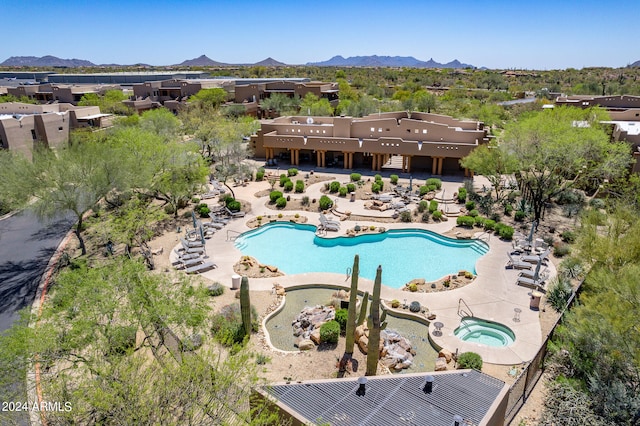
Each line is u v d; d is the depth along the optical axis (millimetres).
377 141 48250
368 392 13102
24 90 88688
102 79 123438
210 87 92688
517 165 33750
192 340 17125
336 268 27438
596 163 34438
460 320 20766
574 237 27688
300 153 55375
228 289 23672
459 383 13500
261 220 34344
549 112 45375
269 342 19141
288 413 12258
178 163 34031
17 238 31703
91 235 31875
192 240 30078
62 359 13992
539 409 14688
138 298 15000
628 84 119125
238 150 49406
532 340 19031
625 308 14719
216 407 11508
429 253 29562
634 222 21312
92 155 28766
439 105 92812
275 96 80062
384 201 38375
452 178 46344
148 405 10805
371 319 15938
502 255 27875
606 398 13750
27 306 22109
